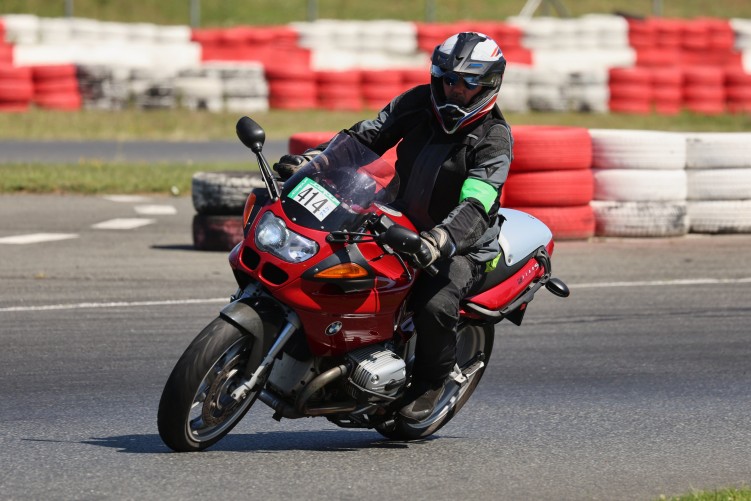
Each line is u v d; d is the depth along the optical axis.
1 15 125.25
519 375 26.34
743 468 19.33
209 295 33.75
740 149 46.91
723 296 35.56
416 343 19.05
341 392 18.53
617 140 45.56
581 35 108.44
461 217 17.64
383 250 17.56
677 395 24.78
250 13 133.62
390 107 19.31
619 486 17.95
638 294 35.62
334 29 105.19
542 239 21.44
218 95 88.38
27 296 32.94
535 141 43.81
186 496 16.34
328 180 17.92
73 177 55.56
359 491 17.00
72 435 20.12
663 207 45.88
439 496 16.92
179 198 54.12
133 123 80.94
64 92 85.50
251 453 19.09
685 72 97.31
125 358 26.64
